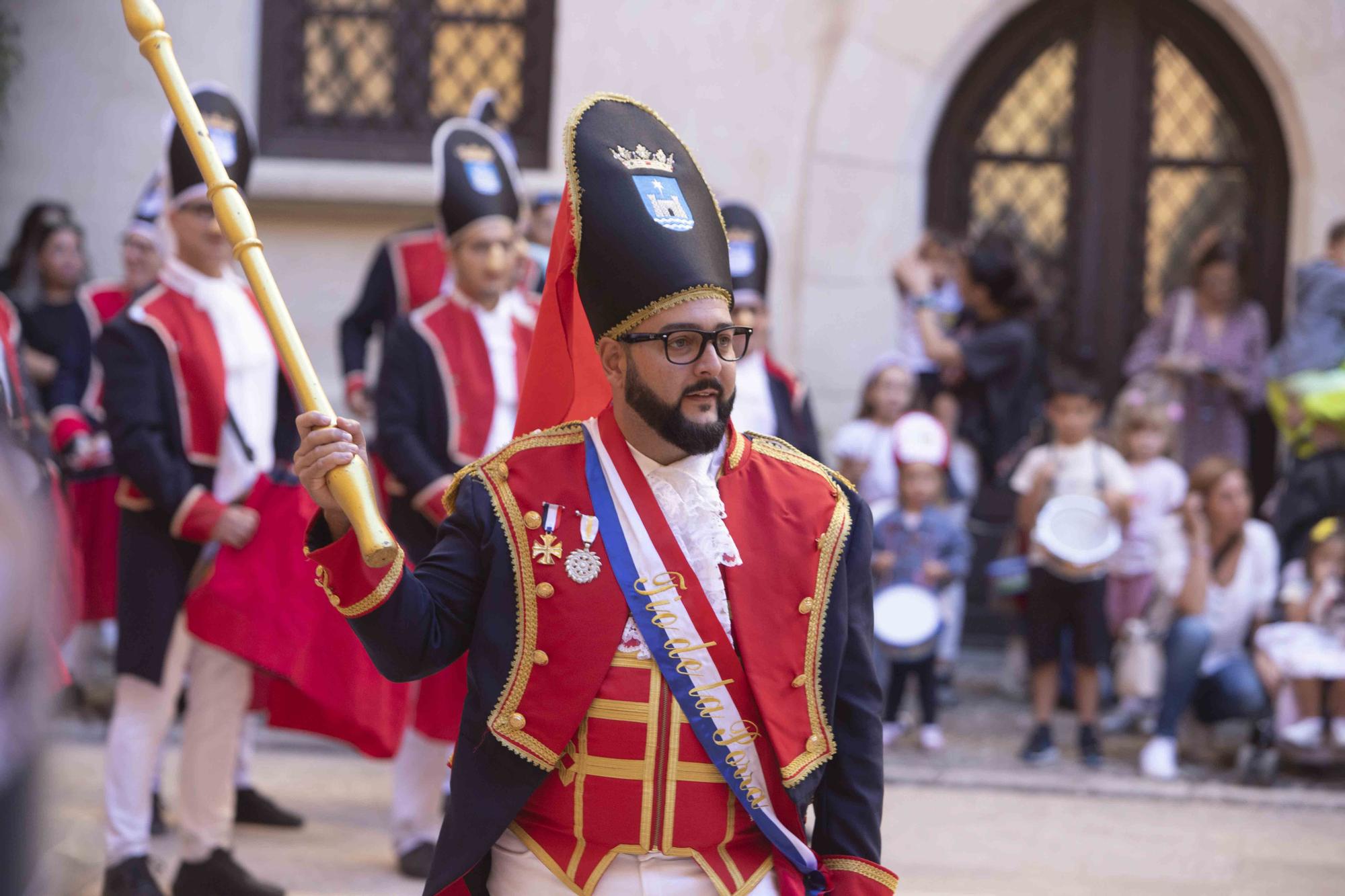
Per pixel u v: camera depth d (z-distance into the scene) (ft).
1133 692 26.55
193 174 18.62
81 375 27.96
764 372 23.27
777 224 34.01
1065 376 30.07
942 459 28.09
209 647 17.85
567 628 8.71
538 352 9.99
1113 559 27.71
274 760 26.03
